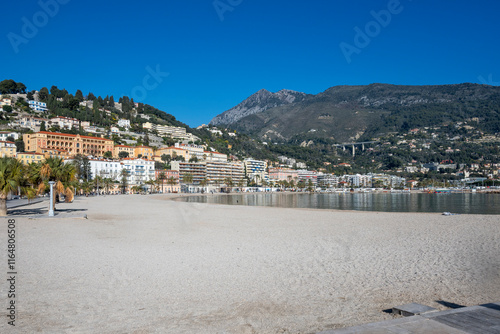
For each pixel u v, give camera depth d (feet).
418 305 32.45
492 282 43.80
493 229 95.20
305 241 77.46
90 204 237.04
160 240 77.82
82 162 541.34
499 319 27.53
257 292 39.73
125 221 121.39
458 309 30.07
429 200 461.78
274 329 29.27
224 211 179.93
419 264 54.19
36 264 52.11
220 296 38.19
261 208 210.59
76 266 51.21
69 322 30.55
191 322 30.76
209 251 64.64
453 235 85.10
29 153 538.88
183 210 185.88
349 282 44.04
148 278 45.24
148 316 32.17
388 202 408.87
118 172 612.70
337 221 124.57
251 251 64.90
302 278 45.91
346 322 30.63
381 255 61.21
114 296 37.86
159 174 645.10
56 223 105.70
